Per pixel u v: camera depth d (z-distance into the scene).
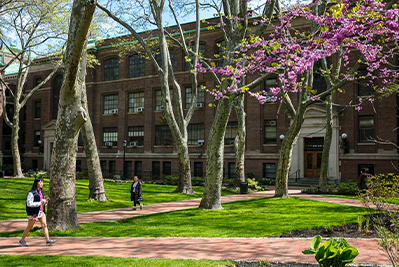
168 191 25.17
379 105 28.92
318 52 12.88
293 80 13.75
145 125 40.16
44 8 25.83
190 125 37.78
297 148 32.25
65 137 12.15
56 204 12.03
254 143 34.19
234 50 15.61
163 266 7.18
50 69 47.09
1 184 23.25
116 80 42.09
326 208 15.82
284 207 16.59
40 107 48.12
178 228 11.96
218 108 15.90
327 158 24.52
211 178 16.42
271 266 7.21
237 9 16.41
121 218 14.58
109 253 8.72
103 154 42.53
